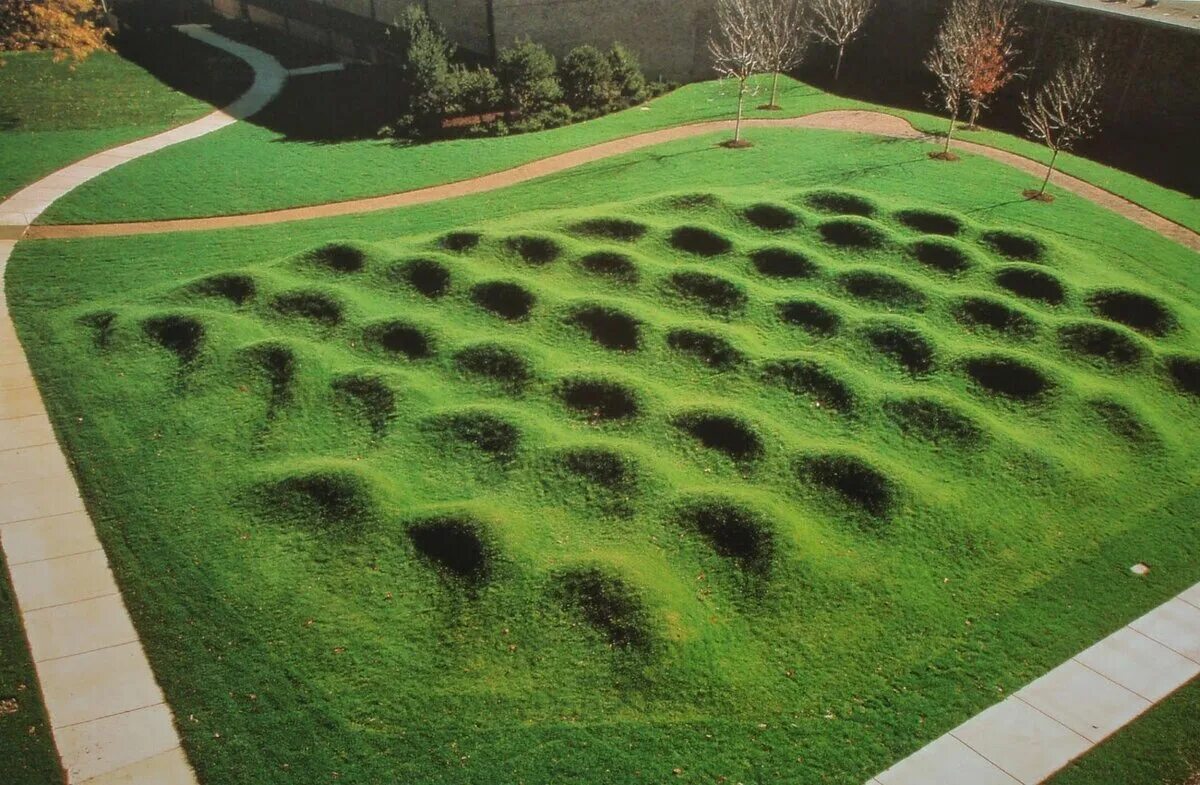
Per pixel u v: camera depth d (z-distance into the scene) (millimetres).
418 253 27625
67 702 14492
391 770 13430
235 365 23016
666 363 23156
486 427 20547
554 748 13812
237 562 17312
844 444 20422
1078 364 23703
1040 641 15930
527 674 15078
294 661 15266
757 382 22391
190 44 59812
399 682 14922
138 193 34844
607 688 14828
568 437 20438
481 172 36906
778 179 34969
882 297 25922
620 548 17453
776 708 14547
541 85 42469
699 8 48062
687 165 36625
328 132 42125
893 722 14344
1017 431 21141
